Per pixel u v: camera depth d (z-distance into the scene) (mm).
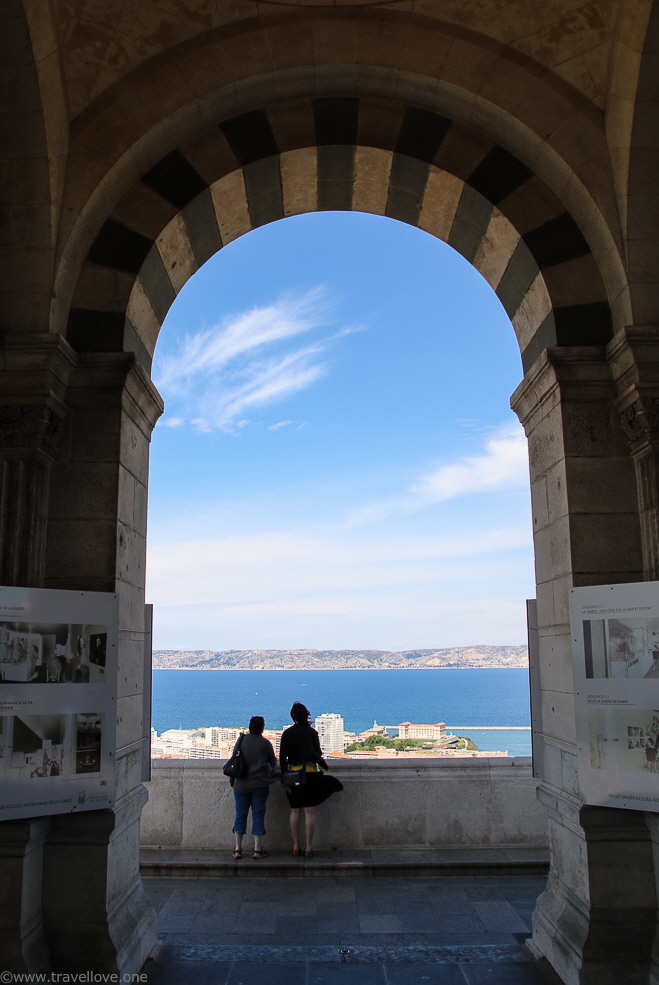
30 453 4977
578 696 4898
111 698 4832
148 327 6148
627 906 4645
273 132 6000
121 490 5254
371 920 6004
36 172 5203
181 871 7164
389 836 7695
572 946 4676
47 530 5102
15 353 4945
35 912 4547
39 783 4512
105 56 5496
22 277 5168
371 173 6312
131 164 5621
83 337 5418
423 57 5629
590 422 5324
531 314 6066
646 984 4457
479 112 5797
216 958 5207
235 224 6574
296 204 6727
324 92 5957
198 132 5934
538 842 7672
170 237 5867
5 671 4508
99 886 4641
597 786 4746
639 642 4738
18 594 4598
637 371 4992
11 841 4422
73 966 4523
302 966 5062
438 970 5000
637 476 5223
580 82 5566
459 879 7070
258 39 5609
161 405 6164
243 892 6723
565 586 5254
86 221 5434
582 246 5691
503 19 5570
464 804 7754
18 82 5047
